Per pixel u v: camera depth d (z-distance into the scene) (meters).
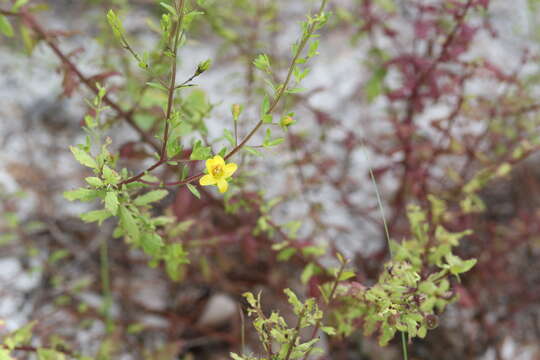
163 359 0.55
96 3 0.73
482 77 0.54
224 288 0.60
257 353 0.57
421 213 0.48
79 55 0.69
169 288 0.61
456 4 0.51
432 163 0.56
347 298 0.46
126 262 0.62
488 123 0.57
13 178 0.63
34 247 0.61
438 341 0.59
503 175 0.54
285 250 0.50
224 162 0.41
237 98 0.70
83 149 0.42
